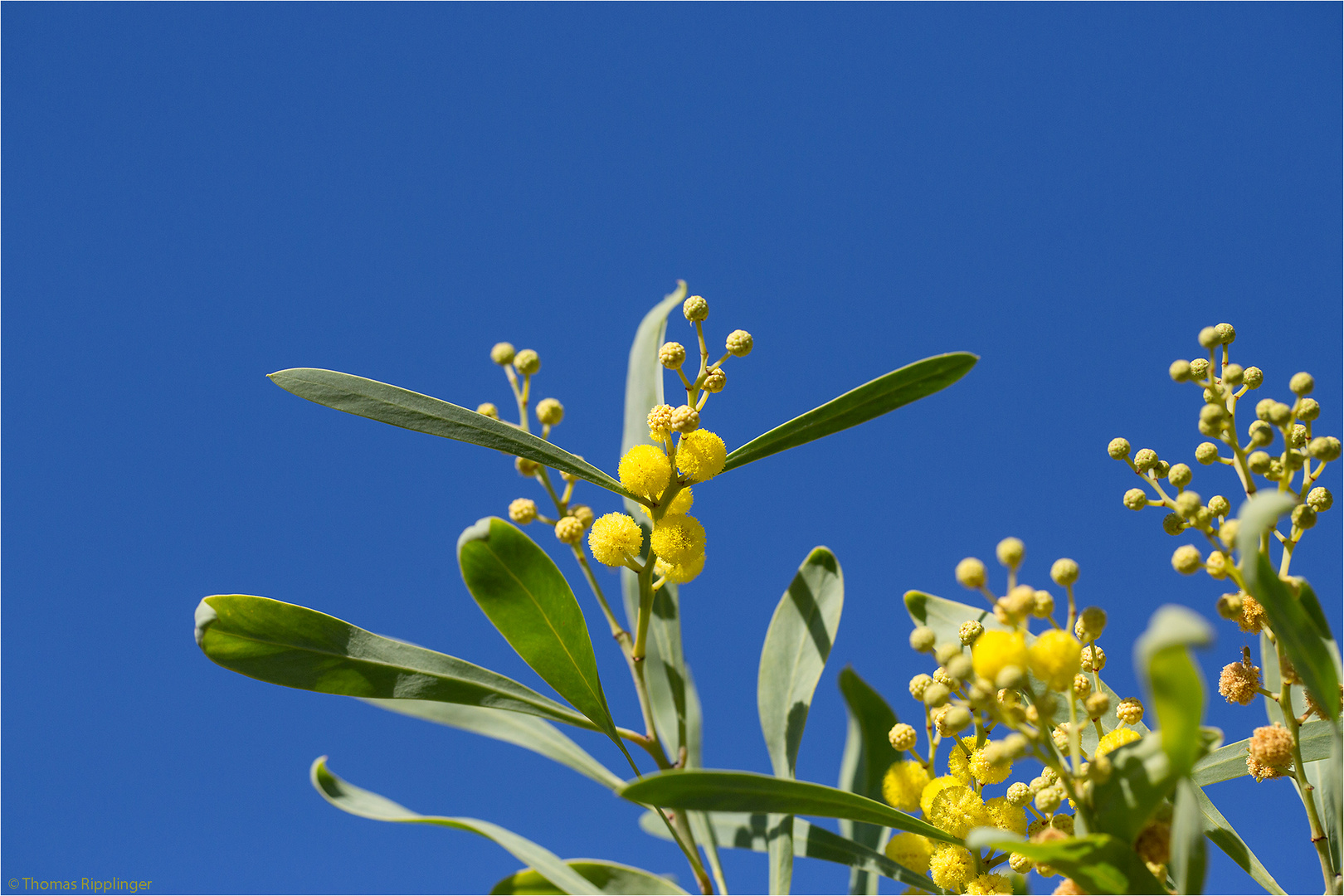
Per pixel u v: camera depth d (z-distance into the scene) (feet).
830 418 2.44
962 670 2.31
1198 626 2.17
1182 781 2.27
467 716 2.59
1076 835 2.31
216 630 2.43
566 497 2.55
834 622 2.56
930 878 2.43
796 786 2.34
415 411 2.42
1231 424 2.38
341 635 2.45
